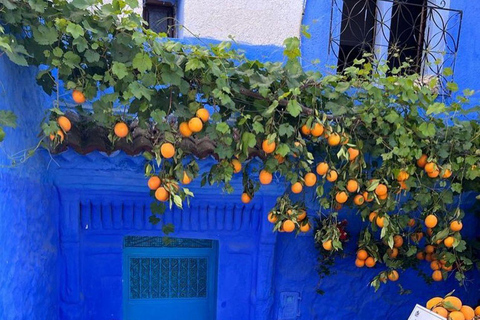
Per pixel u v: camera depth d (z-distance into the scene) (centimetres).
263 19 329
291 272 358
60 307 310
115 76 207
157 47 192
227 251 344
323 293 365
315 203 346
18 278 214
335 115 245
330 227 299
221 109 233
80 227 311
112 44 198
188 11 316
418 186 286
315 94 235
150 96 208
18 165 213
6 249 196
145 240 350
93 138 262
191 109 218
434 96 249
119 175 298
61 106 277
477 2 358
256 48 324
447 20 358
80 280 317
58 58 200
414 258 364
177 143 237
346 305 372
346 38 379
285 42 216
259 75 222
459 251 318
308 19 340
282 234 353
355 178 271
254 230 344
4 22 183
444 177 276
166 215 325
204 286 365
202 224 334
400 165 269
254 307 349
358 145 260
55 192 292
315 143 277
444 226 304
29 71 231
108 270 327
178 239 355
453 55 359
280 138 244
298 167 265
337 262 366
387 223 279
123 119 226
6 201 196
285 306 359
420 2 380
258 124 224
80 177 292
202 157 266
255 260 348
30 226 237
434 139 271
